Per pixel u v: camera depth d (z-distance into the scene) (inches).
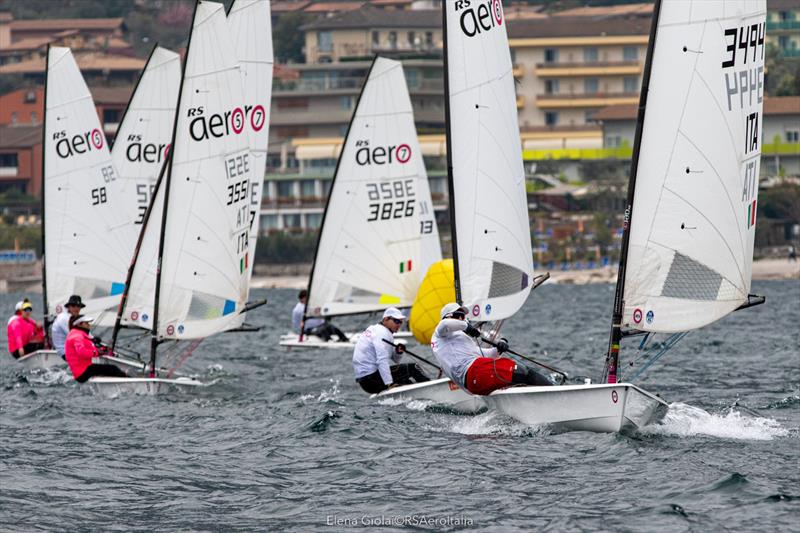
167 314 3319.4
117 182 4352.9
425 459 2233.0
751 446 2267.5
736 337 5137.8
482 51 3021.7
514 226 3043.8
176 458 2319.1
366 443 2406.5
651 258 2345.0
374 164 4576.8
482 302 3004.4
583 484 1991.9
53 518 1865.2
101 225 4357.8
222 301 3348.9
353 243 4596.5
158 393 3218.5
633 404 2333.9
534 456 2223.2
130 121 4357.8
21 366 4180.6
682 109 2310.5
